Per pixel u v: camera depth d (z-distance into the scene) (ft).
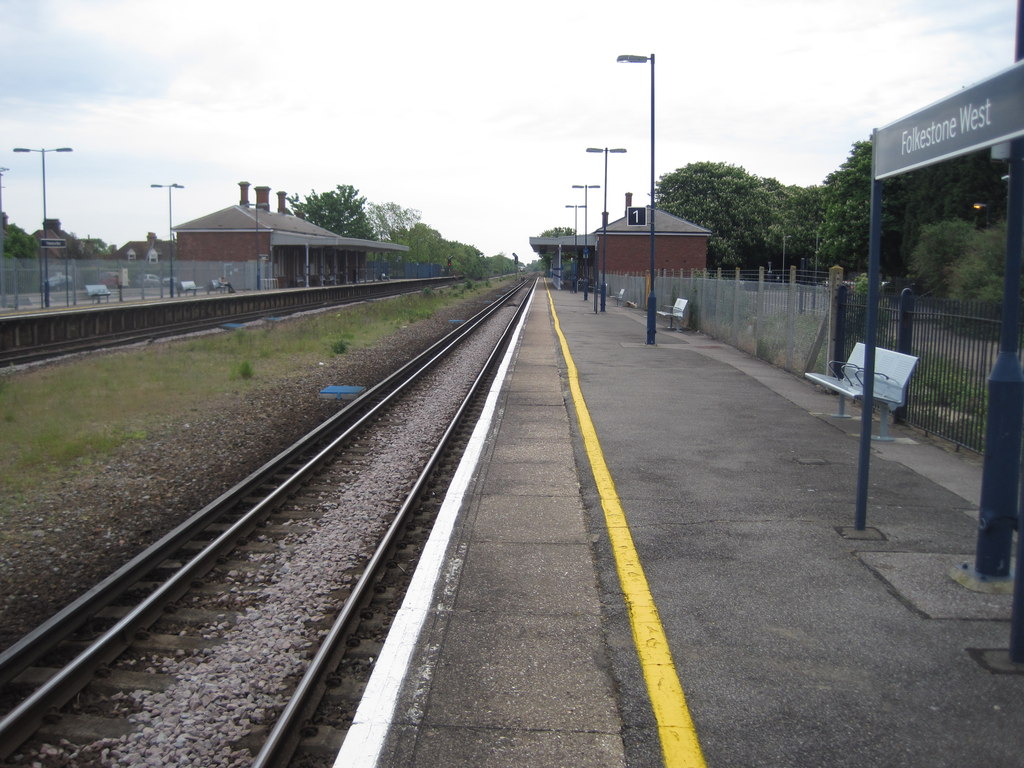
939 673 13.53
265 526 23.75
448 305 165.58
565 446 30.94
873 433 32.63
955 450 29.60
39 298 137.08
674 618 15.64
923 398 32.58
